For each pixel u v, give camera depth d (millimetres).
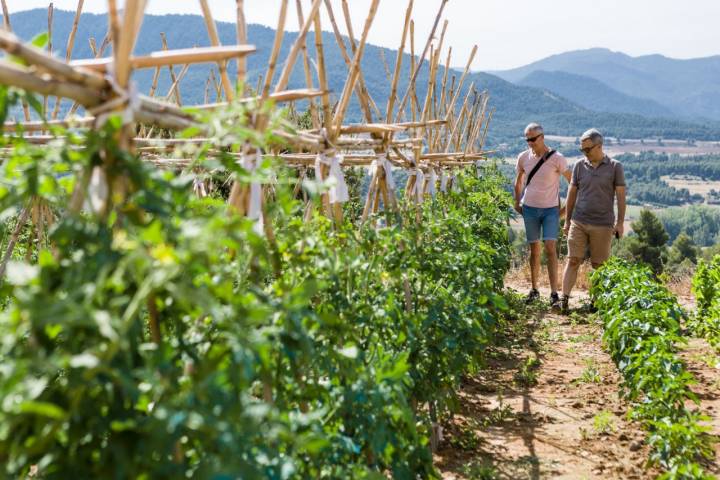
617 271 7996
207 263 1715
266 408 1728
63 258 1776
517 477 4094
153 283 1592
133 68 1987
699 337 8250
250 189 2873
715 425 5074
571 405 5520
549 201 9750
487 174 13891
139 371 1587
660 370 4762
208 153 5055
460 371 4738
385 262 3846
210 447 1783
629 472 4203
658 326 5965
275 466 2057
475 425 4934
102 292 1654
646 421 4480
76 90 1874
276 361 2559
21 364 1480
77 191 1888
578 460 4387
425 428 3541
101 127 1914
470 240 6078
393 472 2877
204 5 2939
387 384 2773
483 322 5555
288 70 3082
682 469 3777
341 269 3107
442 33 6254
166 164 6113
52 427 1603
